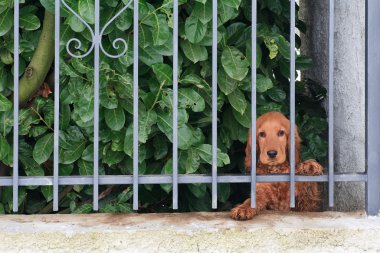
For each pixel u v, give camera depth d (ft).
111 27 14.83
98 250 13.02
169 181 13.43
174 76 13.23
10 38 15.52
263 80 15.92
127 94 14.79
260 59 15.92
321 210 16.48
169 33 14.62
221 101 15.70
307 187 14.70
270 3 17.42
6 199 16.19
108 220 13.80
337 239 13.35
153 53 14.88
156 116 14.87
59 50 13.82
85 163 15.85
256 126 14.49
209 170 16.75
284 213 14.25
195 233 13.16
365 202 13.99
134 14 13.08
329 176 13.60
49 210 16.93
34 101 15.92
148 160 16.34
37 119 15.78
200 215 14.10
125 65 14.83
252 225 13.39
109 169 16.46
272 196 14.61
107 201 16.78
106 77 14.66
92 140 15.58
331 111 13.52
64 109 15.74
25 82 15.74
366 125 13.76
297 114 17.42
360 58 15.08
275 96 16.97
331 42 13.48
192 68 15.83
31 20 15.05
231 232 13.21
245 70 15.01
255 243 13.23
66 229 13.12
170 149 16.15
